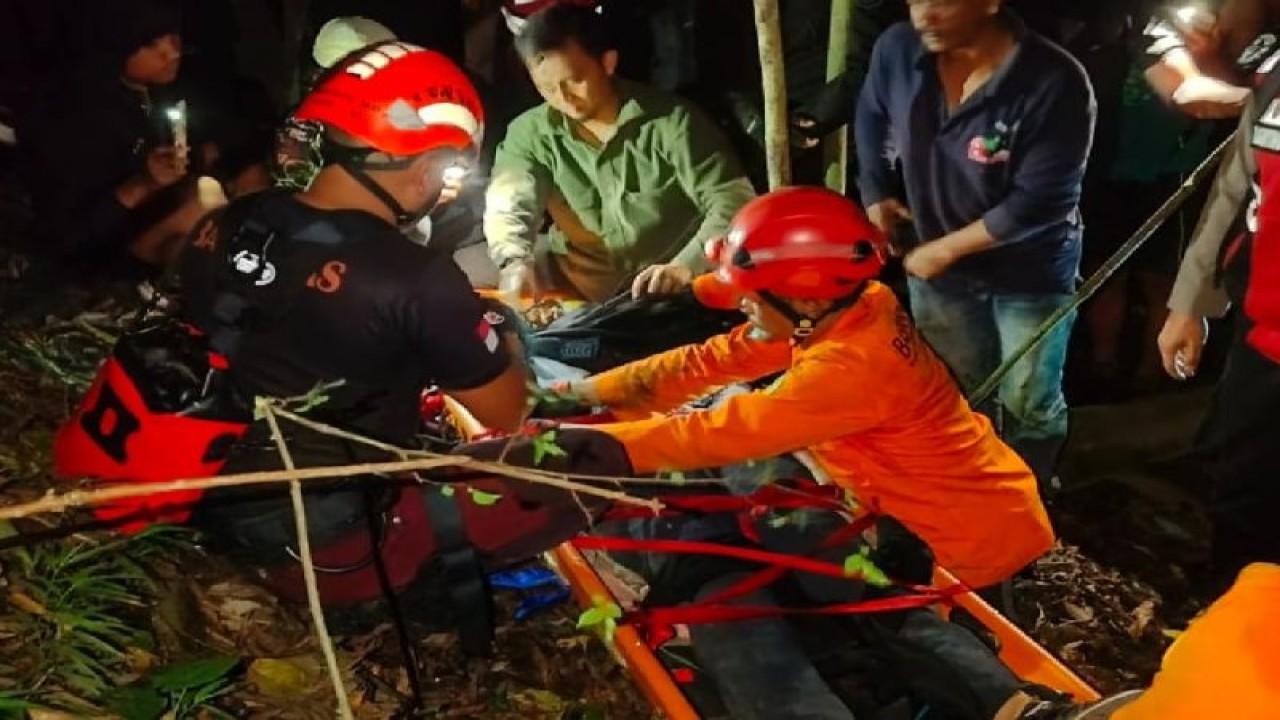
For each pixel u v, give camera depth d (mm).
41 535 2639
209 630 2957
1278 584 1578
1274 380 3188
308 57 5203
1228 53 4062
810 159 5895
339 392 2707
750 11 5750
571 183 4562
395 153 2582
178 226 4664
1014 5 5109
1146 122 5246
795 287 2877
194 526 2873
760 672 2676
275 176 2938
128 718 2514
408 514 2834
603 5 5590
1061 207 4043
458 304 2680
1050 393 4438
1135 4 5059
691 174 4340
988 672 2680
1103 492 5422
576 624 3340
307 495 2758
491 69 5781
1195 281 3512
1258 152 3092
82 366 4059
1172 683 1571
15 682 2531
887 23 4672
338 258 2611
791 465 3418
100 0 4574
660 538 3205
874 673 2809
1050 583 4578
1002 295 4266
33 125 4762
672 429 2930
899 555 3098
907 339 3014
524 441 2875
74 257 4730
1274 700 1478
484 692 3025
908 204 4547
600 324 3912
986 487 3135
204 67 5473
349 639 3064
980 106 3979
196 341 2689
